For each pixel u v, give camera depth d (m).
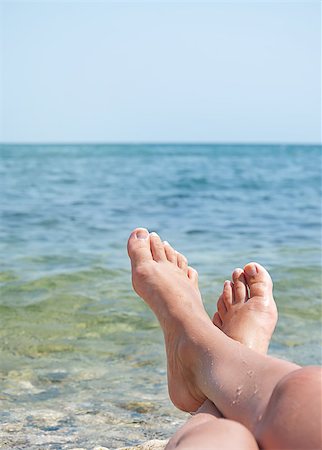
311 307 3.91
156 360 3.05
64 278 4.53
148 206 10.38
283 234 7.18
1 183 15.49
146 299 2.51
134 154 44.97
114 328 3.50
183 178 18.33
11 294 4.10
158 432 2.31
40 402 2.57
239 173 21.28
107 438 2.25
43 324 3.54
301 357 3.08
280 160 35.50
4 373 2.88
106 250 5.76
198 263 5.18
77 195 12.23
